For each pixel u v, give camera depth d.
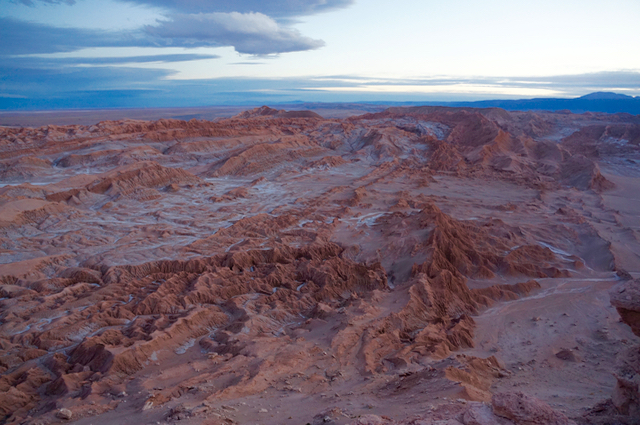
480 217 72.38
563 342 33.72
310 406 19.47
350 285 44.88
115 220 65.88
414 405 17.41
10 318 35.91
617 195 97.38
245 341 31.84
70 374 27.50
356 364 27.52
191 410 18.69
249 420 17.75
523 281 48.44
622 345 32.25
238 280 45.34
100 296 40.66
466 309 40.62
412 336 33.88
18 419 23.53
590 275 51.25
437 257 48.56
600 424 13.83
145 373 28.45
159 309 38.66
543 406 11.82
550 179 109.31
